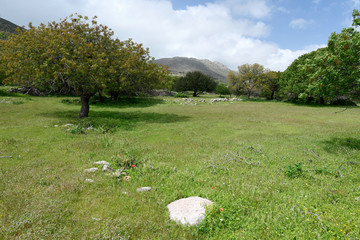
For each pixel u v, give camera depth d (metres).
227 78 66.56
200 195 5.09
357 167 7.21
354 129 15.37
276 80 57.81
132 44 19.34
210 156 8.70
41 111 21.89
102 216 4.05
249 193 5.19
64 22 17.02
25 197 4.57
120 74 17.58
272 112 28.14
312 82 10.96
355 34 9.44
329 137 12.68
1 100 27.45
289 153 9.24
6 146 8.85
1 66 16.58
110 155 8.34
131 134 13.27
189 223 3.87
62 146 9.27
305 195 5.04
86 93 17.41
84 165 6.99
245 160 7.98
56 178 5.73
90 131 12.95
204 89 74.69
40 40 14.82
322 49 35.62
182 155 8.87
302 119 21.47
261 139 12.32
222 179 6.15
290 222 3.97
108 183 5.55
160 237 3.48
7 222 3.69
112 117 20.11
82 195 4.88
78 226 3.69
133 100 38.88
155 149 9.70
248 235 3.65
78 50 14.92
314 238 3.55
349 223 3.94
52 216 3.85
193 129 15.44
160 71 19.77
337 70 9.77
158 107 32.50
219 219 4.04
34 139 10.27
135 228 3.68
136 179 6.04
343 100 40.06
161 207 4.48
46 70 14.62
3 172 6.05
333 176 6.42
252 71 61.69
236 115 24.56
